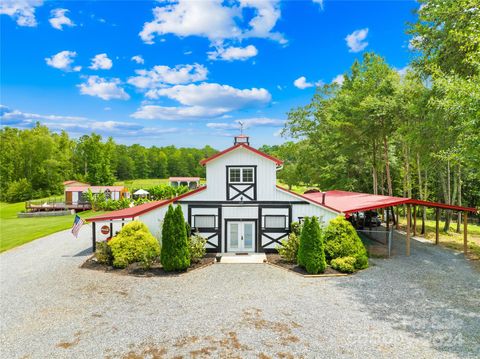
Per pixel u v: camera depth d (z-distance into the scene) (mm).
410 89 22891
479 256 16469
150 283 12352
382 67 25891
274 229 17297
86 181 68125
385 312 9523
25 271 14117
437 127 17500
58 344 7719
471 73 16359
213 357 7098
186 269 14148
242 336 8055
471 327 8523
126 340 7883
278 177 49688
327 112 35000
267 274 13555
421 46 19125
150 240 15328
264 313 9469
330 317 9180
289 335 8109
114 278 12953
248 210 17344
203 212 17344
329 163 34844
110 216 16719
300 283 12344
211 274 13555
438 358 7059
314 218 13773
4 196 62469
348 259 13852
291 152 44594
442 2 16844
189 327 8562
